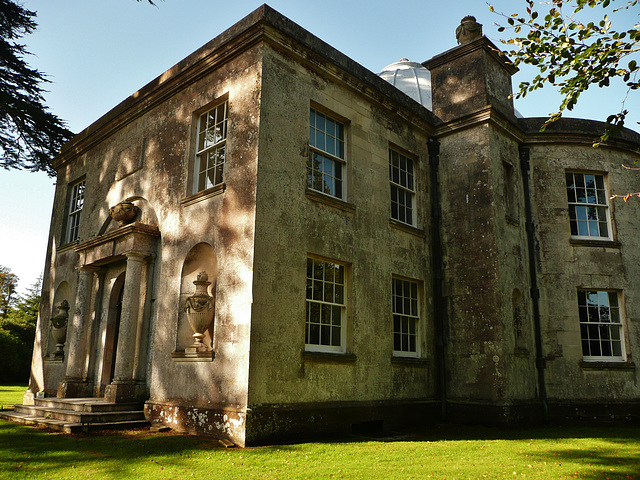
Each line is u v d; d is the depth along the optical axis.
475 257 12.60
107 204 13.91
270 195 9.45
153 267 11.65
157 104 12.59
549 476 6.20
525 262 13.41
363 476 6.09
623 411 12.87
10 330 38.16
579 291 13.73
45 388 14.68
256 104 9.70
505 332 11.86
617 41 6.18
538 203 14.04
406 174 13.39
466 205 13.07
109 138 14.57
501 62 14.32
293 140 10.16
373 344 11.06
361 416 10.30
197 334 9.71
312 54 10.79
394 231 12.33
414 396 11.86
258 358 8.67
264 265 9.09
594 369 13.07
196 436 8.95
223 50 10.67
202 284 9.88
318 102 10.91
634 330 13.66
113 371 12.76
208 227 10.18
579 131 14.35
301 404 9.22
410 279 12.63
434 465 6.75
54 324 14.59
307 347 9.83
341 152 11.59
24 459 7.05
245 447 8.05
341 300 10.76
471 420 11.84
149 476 6.12
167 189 11.64
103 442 8.33
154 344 10.83
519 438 9.67
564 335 13.22
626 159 14.87
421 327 12.66
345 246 10.86
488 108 12.95
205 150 11.05
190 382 9.64
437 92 14.50
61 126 17.08
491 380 11.73
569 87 6.56
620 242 14.09
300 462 6.89
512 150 13.92
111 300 13.00
